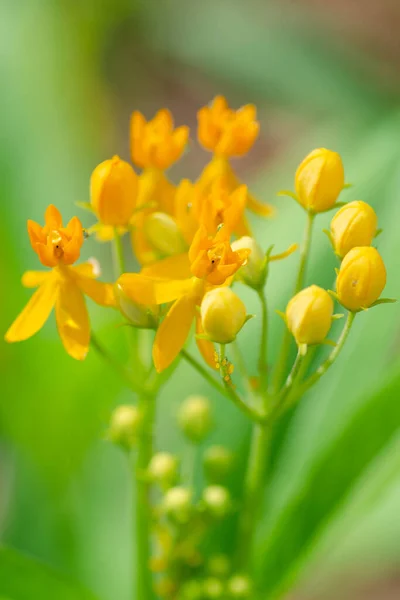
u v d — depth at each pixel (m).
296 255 0.36
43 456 0.39
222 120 0.32
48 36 0.44
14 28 0.42
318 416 0.35
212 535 0.35
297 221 0.37
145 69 0.73
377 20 0.75
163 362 0.30
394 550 0.37
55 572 0.33
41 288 0.31
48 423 0.39
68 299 0.31
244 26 0.63
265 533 0.35
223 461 0.33
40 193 0.40
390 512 0.36
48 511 0.39
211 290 0.30
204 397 0.37
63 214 0.40
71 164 0.41
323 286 0.36
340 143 0.41
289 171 0.40
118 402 0.39
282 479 0.35
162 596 0.33
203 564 0.33
